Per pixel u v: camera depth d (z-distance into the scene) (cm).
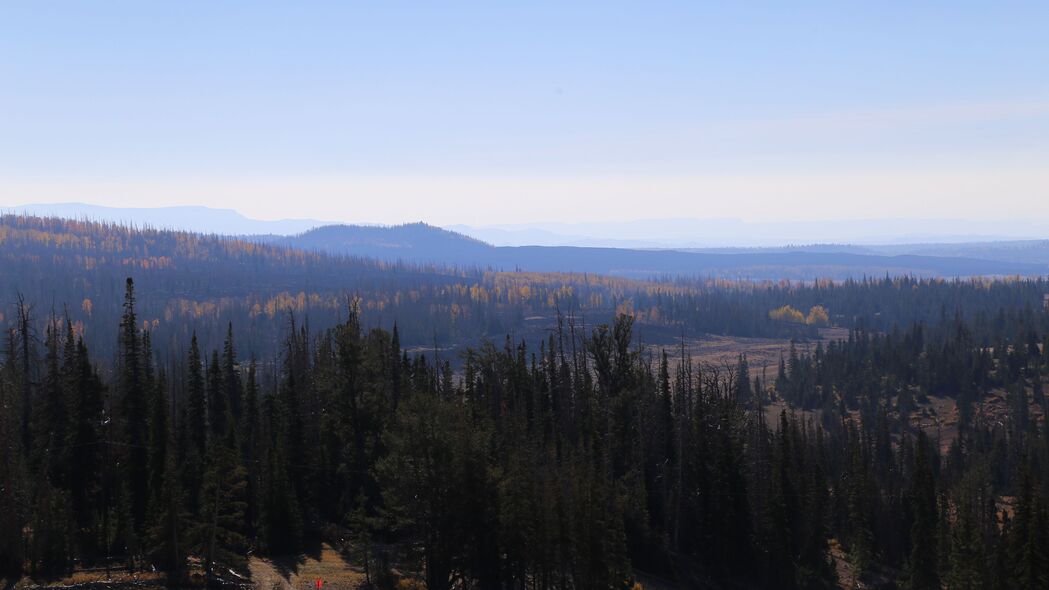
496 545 6581
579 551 6650
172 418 9062
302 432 8544
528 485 6731
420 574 7025
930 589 8906
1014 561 7819
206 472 6769
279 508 7519
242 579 6600
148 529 6762
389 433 6900
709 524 8981
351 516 7038
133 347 8038
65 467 7375
